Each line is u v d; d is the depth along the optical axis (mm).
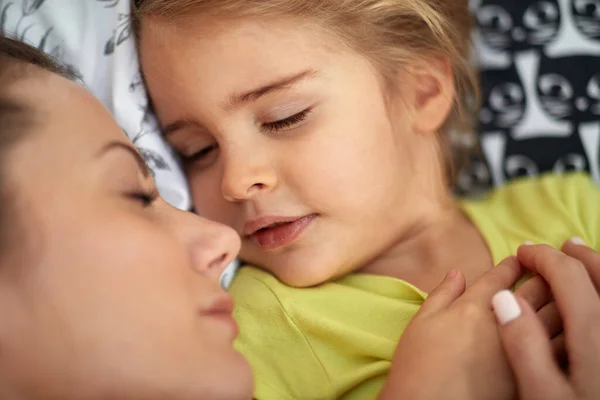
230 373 610
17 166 570
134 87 981
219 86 883
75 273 561
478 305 753
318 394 893
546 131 1292
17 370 553
